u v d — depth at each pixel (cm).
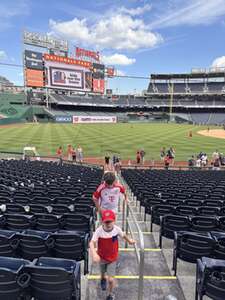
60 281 483
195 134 6156
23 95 10012
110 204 642
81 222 818
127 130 6800
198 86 12700
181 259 678
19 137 4978
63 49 9750
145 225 1088
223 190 1510
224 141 4981
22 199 1102
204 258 555
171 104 11850
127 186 1906
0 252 643
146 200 1135
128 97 13325
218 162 2962
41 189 1365
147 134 5947
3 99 9625
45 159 3419
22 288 482
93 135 5522
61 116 8838
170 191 1387
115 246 543
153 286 611
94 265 703
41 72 8819
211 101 12206
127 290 592
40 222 825
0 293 482
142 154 3186
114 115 11062
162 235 839
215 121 11106
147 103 12662
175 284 621
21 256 665
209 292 517
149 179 1870
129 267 696
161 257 763
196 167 2839
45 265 525
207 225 821
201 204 1108
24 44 8762
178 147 4269
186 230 816
